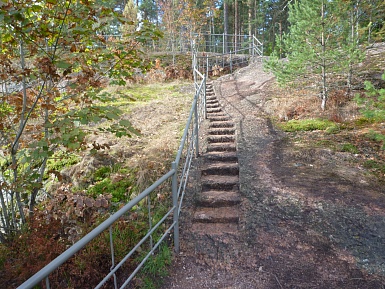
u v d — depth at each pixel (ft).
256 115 24.16
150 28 11.55
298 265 9.28
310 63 21.86
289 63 21.79
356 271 8.88
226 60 52.03
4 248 11.32
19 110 12.48
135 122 25.25
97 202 12.32
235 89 34.22
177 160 9.98
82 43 11.80
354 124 19.94
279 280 8.75
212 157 16.89
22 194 15.20
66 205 13.07
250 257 9.77
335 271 8.93
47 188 17.20
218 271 9.27
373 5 22.59
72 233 11.33
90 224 12.01
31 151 10.98
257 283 8.70
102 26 11.15
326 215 11.35
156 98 34.14
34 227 11.69
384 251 9.52
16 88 13.87
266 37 90.79
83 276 9.35
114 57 12.65
